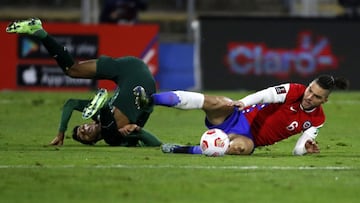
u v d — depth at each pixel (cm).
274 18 8319
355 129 5141
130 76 3931
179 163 3234
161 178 2864
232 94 7762
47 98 7194
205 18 8300
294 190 2672
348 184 2795
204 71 8300
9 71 8031
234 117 3547
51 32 8012
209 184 2758
